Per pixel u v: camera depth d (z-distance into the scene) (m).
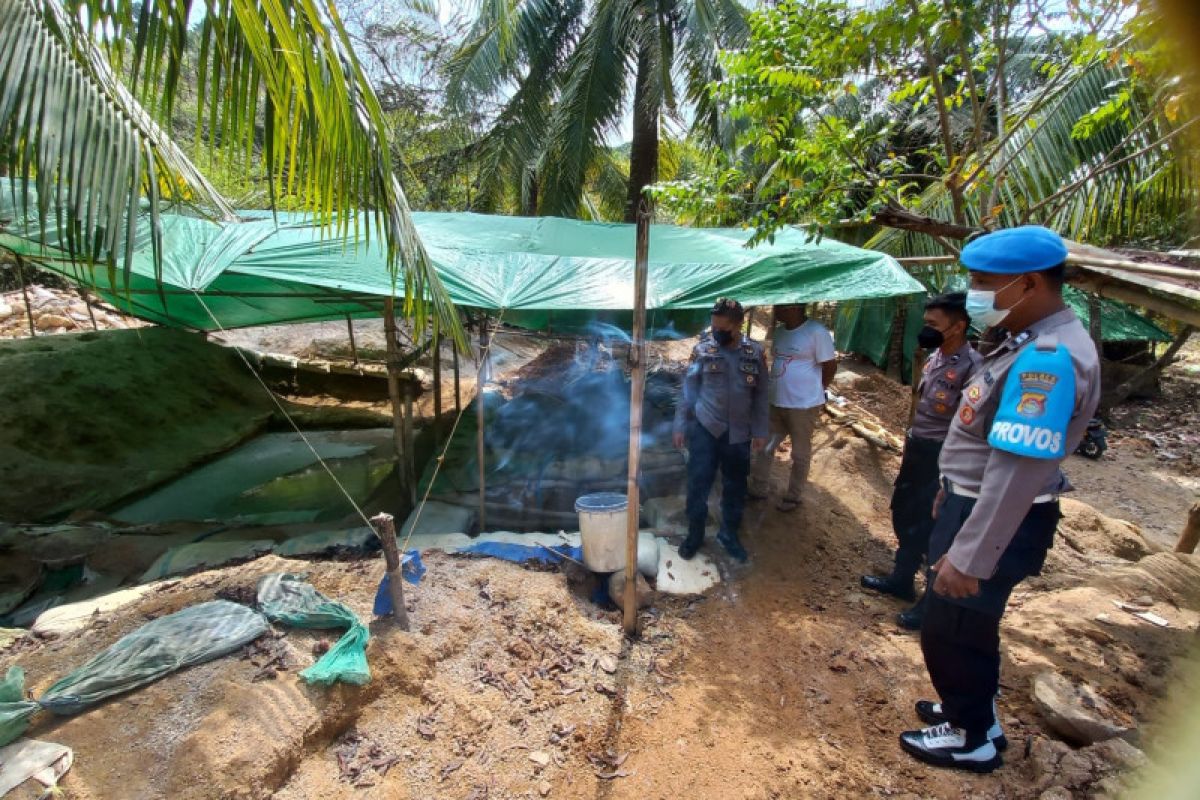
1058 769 2.56
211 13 2.24
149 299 6.57
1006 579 2.35
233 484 6.65
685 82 9.73
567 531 5.00
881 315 10.59
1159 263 3.04
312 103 2.49
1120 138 4.73
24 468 5.73
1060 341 2.05
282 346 10.70
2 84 2.13
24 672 2.74
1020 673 3.29
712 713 3.05
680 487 5.55
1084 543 5.12
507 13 9.59
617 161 14.55
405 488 5.31
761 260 4.68
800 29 3.68
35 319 8.98
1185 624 3.72
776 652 3.53
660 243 5.61
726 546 4.42
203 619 2.98
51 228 4.64
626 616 3.55
